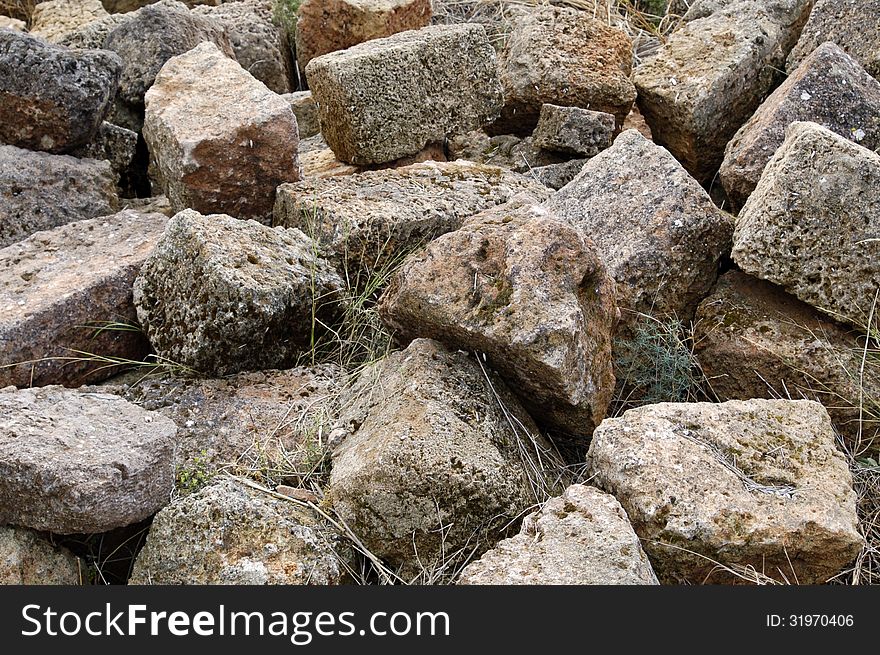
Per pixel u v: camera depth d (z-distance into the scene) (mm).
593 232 4848
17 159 5695
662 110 6152
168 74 5875
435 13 8648
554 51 6445
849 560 3725
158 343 4625
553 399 4094
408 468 3711
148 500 3754
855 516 3721
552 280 4027
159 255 4617
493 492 3768
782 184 4438
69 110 5777
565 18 6605
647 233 4730
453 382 4074
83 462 3594
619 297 4664
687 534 3598
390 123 6109
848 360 4453
